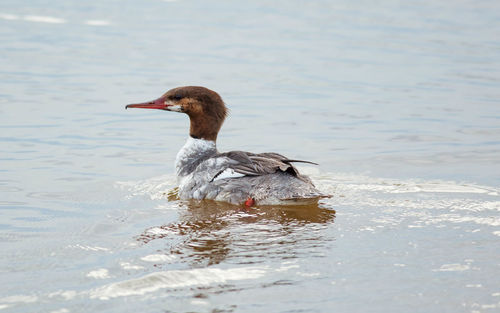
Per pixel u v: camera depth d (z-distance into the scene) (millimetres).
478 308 7312
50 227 10297
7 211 11180
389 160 14789
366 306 7395
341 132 17391
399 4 40875
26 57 26031
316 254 8883
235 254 8914
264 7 39594
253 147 16172
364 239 9477
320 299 7551
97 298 7605
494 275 8133
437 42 30359
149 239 9609
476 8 39500
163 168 14219
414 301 7488
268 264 8523
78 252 9117
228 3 40812
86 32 31656
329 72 24844
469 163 14430
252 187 11477
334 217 10570
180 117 19000
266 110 19703
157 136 16922
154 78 23438
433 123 18172
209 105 13250
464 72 24641
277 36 31734
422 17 36781
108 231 10055
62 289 7891
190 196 11992
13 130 16812
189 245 9320
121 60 26219
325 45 29797
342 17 36688
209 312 7262
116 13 36875
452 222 10203
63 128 17219
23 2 39000
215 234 9789
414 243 9281
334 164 14508
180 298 7574
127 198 11961
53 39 29766
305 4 40750
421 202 11328
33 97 20297
